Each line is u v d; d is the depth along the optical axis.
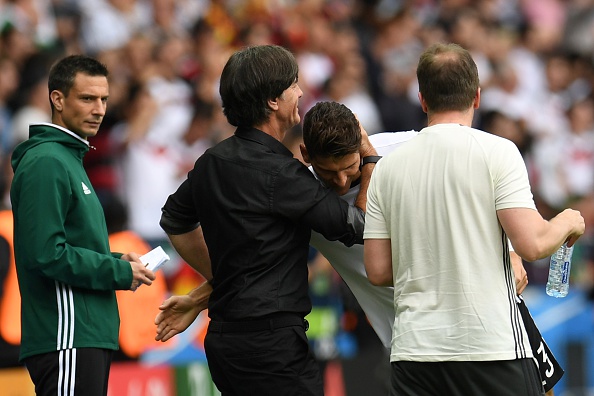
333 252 13.80
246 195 12.47
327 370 23.78
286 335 12.42
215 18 34.06
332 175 12.92
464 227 11.73
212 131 30.05
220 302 12.66
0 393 19.92
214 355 12.77
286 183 12.40
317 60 35.56
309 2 36.84
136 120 28.80
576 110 39.75
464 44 39.34
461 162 11.84
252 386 12.51
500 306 11.65
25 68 28.66
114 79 29.77
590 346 28.45
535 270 28.17
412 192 12.06
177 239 13.87
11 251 20.25
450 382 11.71
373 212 12.43
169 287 22.66
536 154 37.41
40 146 13.90
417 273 11.97
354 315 23.56
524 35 41.75
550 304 28.11
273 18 35.59
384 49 37.44
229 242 12.58
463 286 11.64
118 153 28.14
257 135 12.75
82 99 14.20
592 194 38.38
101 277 13.73
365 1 38.66
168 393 22.22
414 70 37.16
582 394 28.17
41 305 13.80
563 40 43.03
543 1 43.25
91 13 31.27
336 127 12.45
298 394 12.43
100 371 13.95
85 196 14.04
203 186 12.84
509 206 11.55
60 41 30.30
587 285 29.09
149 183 28.11
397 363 12.12
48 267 13.42
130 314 21.80
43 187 13.56
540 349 13.41
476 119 36.53
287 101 12.78
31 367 13.98
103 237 14.23
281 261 12.52
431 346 11.70
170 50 31.31
